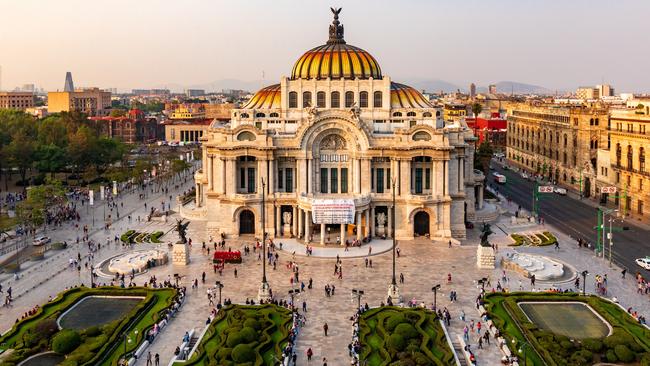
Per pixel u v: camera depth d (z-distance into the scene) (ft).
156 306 316.19
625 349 253.44
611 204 599.57
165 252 410.93
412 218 465.47
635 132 548.72
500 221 528.22
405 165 463.42
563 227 505.25
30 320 294.25
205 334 280.10
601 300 321.93
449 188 470.39
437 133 459.32
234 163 474.90
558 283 359.46
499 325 286.46
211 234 484.74
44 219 499.10
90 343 267.59
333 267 393.50
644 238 464.65
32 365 253.03
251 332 269.03
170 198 645.51
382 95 507.30
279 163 479.82
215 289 349.20
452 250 434.71
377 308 310.24
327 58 523.29
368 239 456.86
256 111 519.60
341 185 477.77
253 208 474.08
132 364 252.83
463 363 257.55
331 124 467.52
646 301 328.08
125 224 518.78
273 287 352.90
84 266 394.32
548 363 249.75
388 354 257.34
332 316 307.99
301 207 458.09
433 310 311.47
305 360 257.75
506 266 391.24
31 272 381.60
